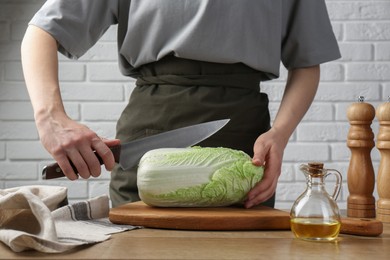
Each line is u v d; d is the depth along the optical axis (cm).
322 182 104
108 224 114
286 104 148
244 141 142
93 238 100
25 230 104
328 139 244
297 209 103
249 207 121
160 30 139
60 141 115
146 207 120
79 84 243
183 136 130
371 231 107
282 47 157
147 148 127
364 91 246
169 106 141
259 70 145
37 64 128
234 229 111
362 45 246
